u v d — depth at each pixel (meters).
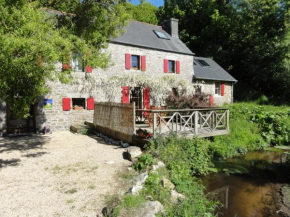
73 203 3.85
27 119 9.93
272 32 21.84
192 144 6.68
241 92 21.98
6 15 3.94
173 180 5.06
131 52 12.56
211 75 16.45
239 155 8.63
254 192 5.45
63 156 6.41
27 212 3.56
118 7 6.63
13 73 4.26
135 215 3.29
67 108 10.62
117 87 11.90
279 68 20.69
